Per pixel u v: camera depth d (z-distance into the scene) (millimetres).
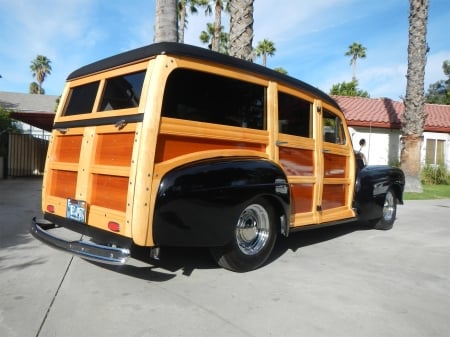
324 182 5359
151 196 3275
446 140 20484
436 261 5066
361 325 3094
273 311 3287
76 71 4512
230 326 2990
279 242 5879
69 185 4184
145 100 3373
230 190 3742
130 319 3051
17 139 15898
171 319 3072
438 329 3076
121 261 3215
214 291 3691
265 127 4434
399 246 5848
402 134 14023
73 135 4219
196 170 3518
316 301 3539
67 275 4008
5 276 3943
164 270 4254
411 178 13742
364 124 19000
